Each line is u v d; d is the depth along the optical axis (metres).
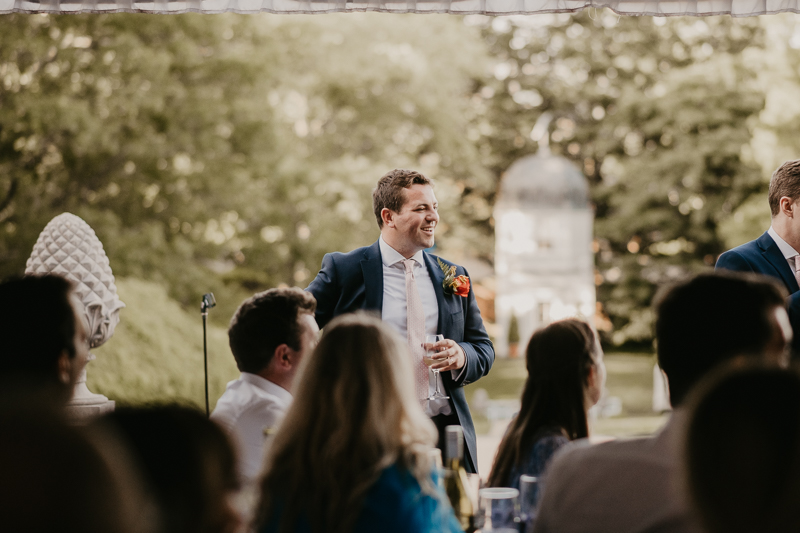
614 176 18.69
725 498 0.87
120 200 10.63
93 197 10.61
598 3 2.74
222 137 10.95
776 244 2.79
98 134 9.51
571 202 17.12
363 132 13.16
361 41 12.59
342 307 2.82
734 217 13.96
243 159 11.10
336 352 1.57
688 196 16.59
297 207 11.47
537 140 18.41
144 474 1.07
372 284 2.80
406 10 2.82
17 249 9.52
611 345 19.31
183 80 10.84
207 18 10.48
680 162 15.98
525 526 1.78
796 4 2.74
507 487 1.95
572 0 2.76
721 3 2.76
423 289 2.84
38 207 9.89
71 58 9.65
